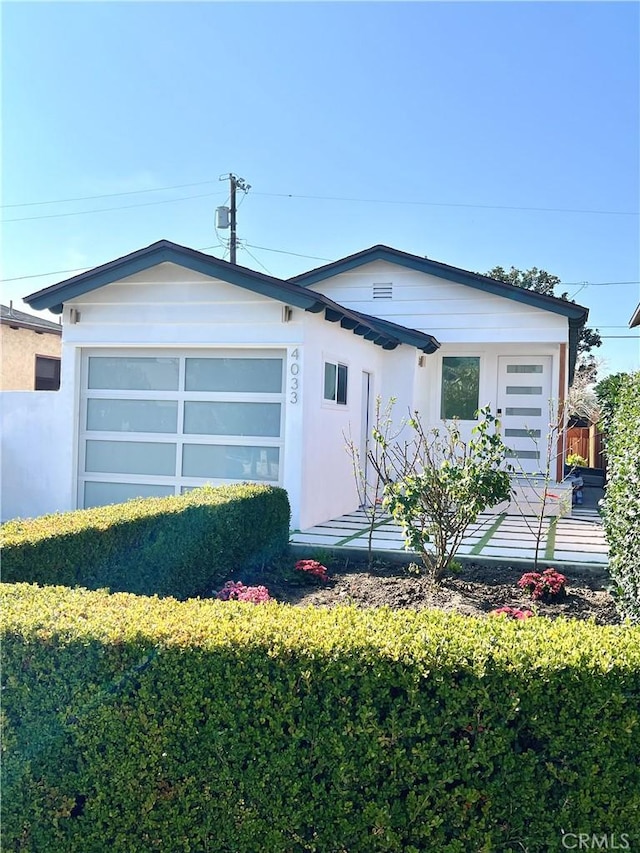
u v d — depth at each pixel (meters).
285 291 7.76
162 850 2.46
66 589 3.31
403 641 2.54
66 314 8.95
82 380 9.12
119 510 5.24
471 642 2.54
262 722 2.45
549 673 2.35
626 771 2.30
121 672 2.52
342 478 9.77
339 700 2.43
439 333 12.54
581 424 23.16
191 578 5.50
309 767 2.42
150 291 8.66
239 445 8.52
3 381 15.88
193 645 2.50
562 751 2.34
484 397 12.95
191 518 5.52
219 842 2.44
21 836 2.53
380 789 2.38
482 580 6.07
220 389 8.60
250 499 6.36
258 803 2.43
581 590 5.80
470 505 5.61
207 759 2.46
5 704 2.58
